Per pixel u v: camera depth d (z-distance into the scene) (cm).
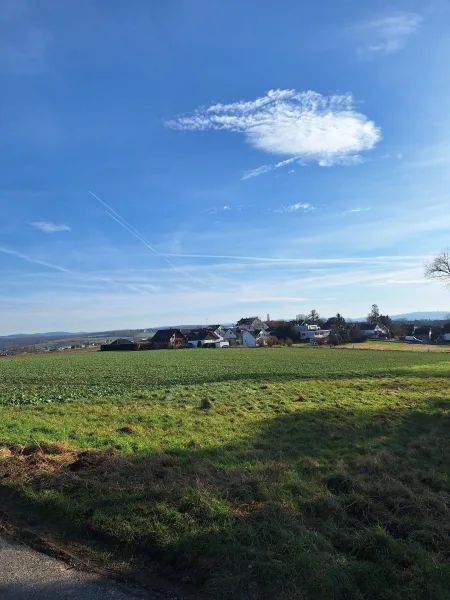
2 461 706
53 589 371
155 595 369
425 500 566
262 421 1223
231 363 4406
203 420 1220
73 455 758
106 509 516
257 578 380
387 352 6538
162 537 452
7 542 460
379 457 821
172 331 11112
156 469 665
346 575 382
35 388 2291
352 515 526
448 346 8231
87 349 10200
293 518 488
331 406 1491
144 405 1545
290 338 10362
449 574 389
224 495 552
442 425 1201
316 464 783
